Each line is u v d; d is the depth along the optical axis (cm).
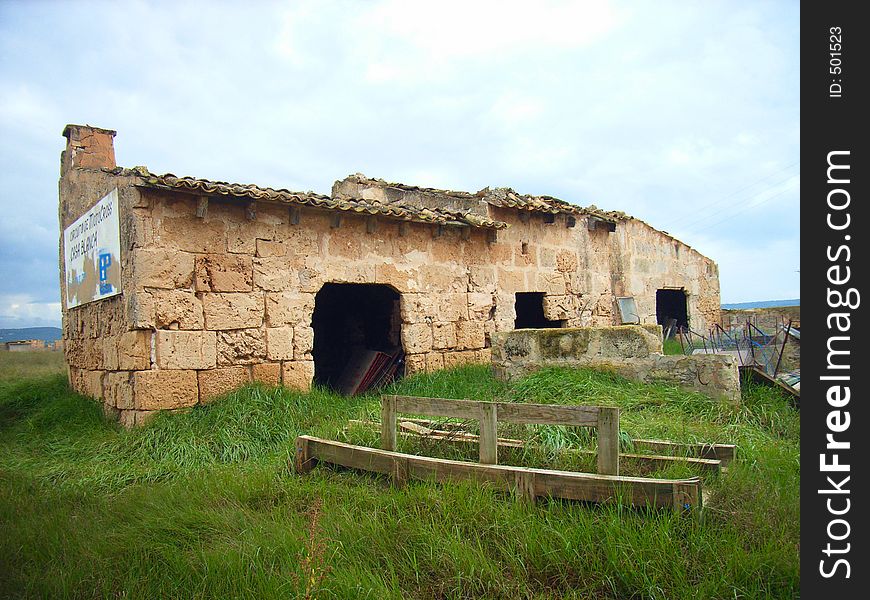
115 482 563
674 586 314
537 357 782
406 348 970
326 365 1297
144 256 717
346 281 902
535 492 408
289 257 842
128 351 730
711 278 1712
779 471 436
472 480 428
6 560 383
